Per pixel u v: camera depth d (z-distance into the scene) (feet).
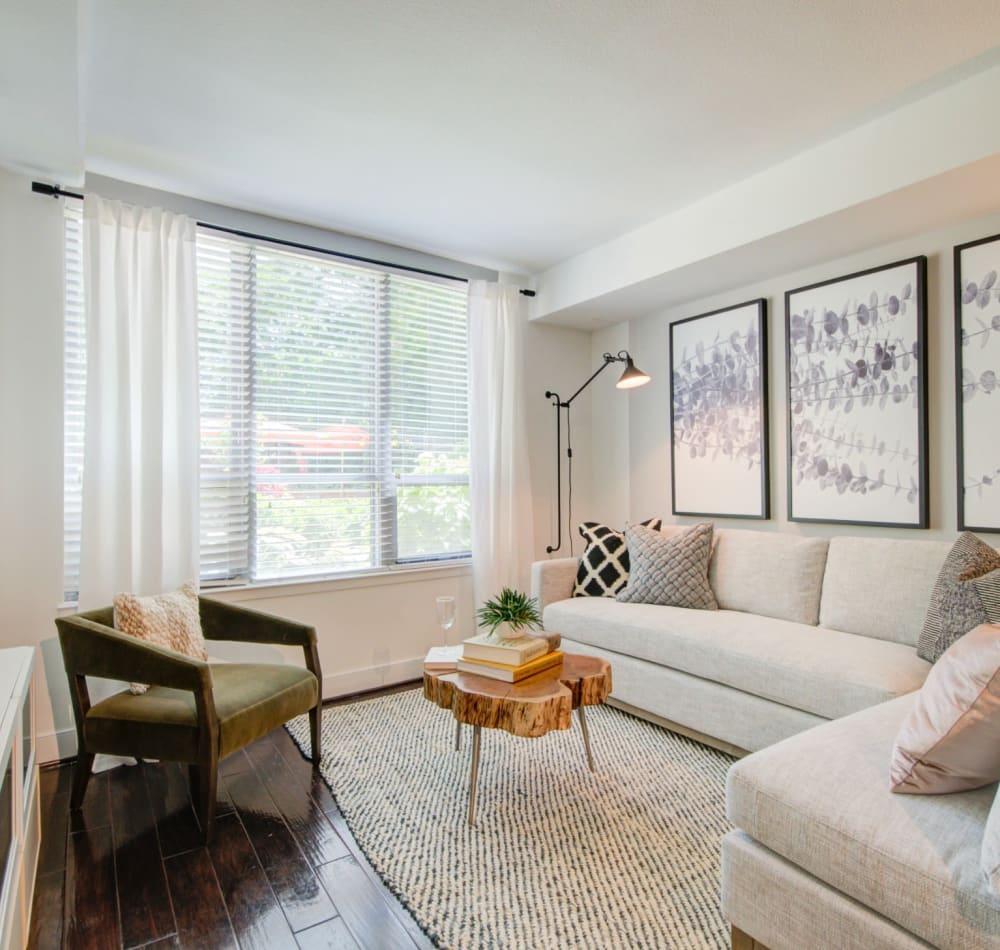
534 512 12.84
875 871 3.54
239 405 9.55
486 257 11.73
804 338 9.87
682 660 8.14
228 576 9.43
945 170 6.67
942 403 8.31
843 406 9.35
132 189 8.76
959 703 3.77
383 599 10.71
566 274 11.96
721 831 6.08
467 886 5.27
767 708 7.16
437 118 7.20
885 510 8.84
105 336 8.07
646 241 10.28
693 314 11.62
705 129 7.45
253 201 9.34
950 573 6.69
